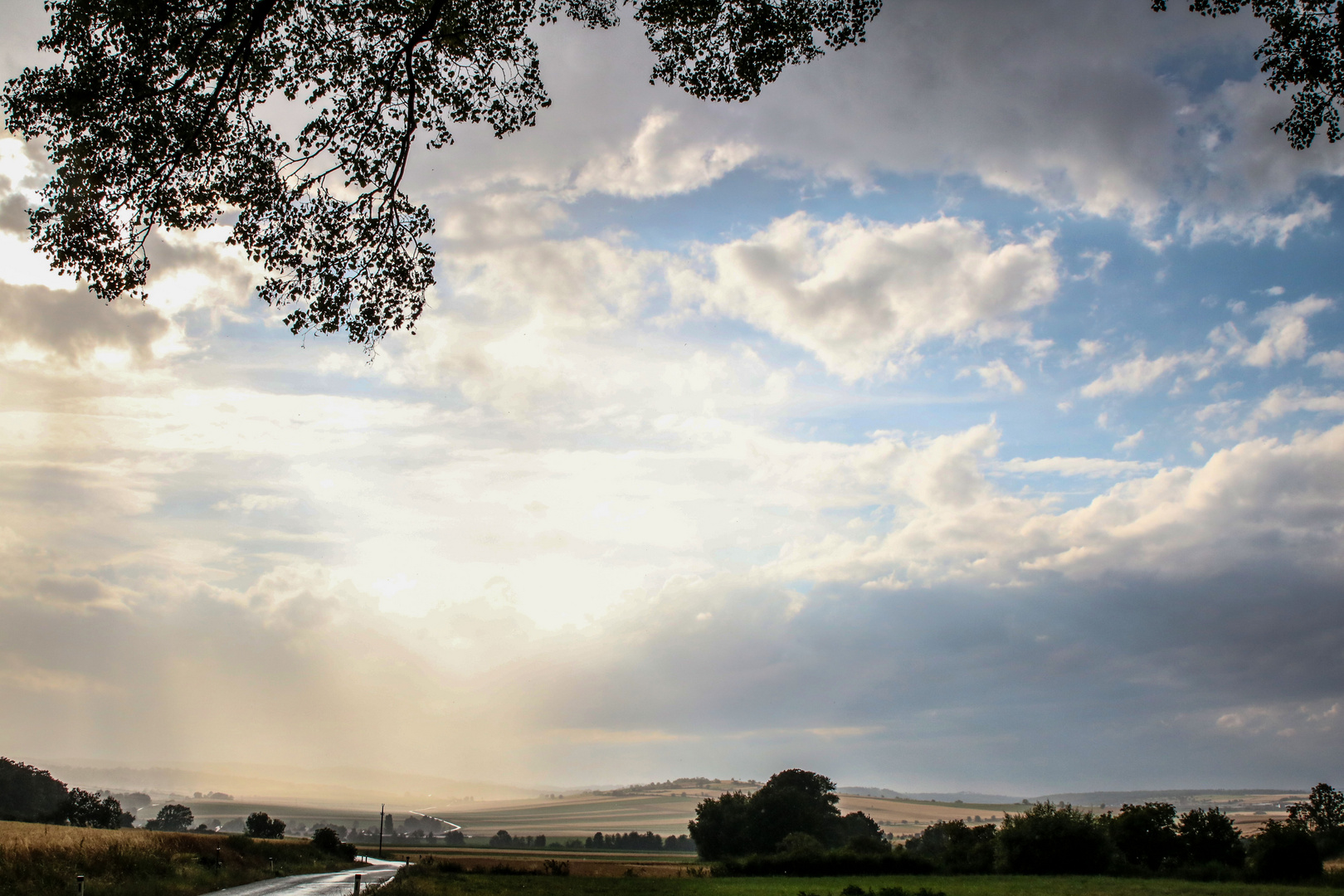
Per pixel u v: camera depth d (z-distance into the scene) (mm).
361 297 12719
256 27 11805
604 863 117125
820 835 108250
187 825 191375
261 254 12484
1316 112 13383
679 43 14336
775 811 108938
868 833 124875
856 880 61844
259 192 12391
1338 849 72875
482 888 50438
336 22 12539
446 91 13203
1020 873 66375
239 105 12312
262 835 136375
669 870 85062
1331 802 81938
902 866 71250
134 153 11828
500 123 13523
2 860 33094
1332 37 12727
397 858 118375
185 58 11773
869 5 13875
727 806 112312
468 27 13023
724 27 14062
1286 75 13297
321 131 12516
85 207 11789
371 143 12617
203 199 12477
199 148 12094
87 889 31688
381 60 12664
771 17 13766
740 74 14375
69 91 11445
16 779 139000
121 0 11375
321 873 64875
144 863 40344
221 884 44344
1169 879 59156
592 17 14305
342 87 12703
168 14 11586
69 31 11516
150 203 12094
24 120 11594
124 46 11586
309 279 12570
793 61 14289
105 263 12148
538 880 63250
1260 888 51312
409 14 12578
